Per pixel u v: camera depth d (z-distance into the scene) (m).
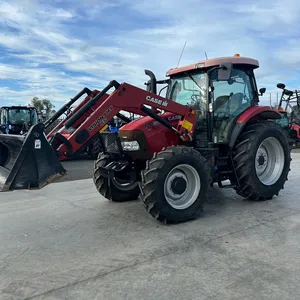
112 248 3.35
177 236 3.65
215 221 4.15
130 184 5.27
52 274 2.82
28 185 3.41
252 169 4.79
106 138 4.90
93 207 4.96
